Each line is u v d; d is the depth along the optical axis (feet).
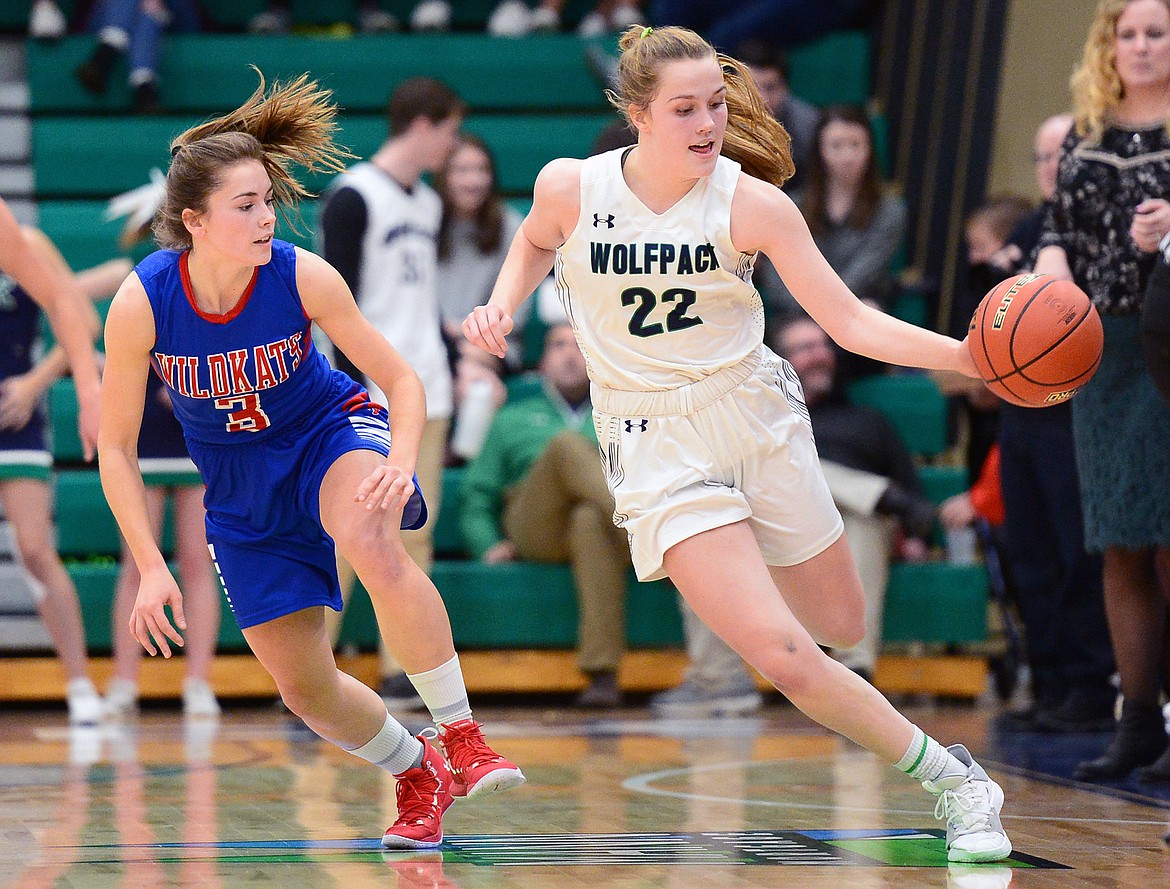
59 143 59.82
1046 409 39.96
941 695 51.03
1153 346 26.99
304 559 22.80
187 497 46.01
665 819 26.71
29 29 65.57
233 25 68.49
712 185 21.71
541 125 61.05
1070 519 39.88
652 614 49.93
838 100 63.62
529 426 50.47
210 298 21.90
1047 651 41.06
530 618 49.73
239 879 20.93
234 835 24.97
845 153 51.37
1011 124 59.57
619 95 21.90
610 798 29.30
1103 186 30.68
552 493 48.57
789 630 21.40
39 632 50.16
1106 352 30.71
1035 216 41.55
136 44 61.31
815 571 22.91
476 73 63.72
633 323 22.03
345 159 59.88
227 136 21.58
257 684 49.21
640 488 22.25
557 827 25.84
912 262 60.08
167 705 49.34
